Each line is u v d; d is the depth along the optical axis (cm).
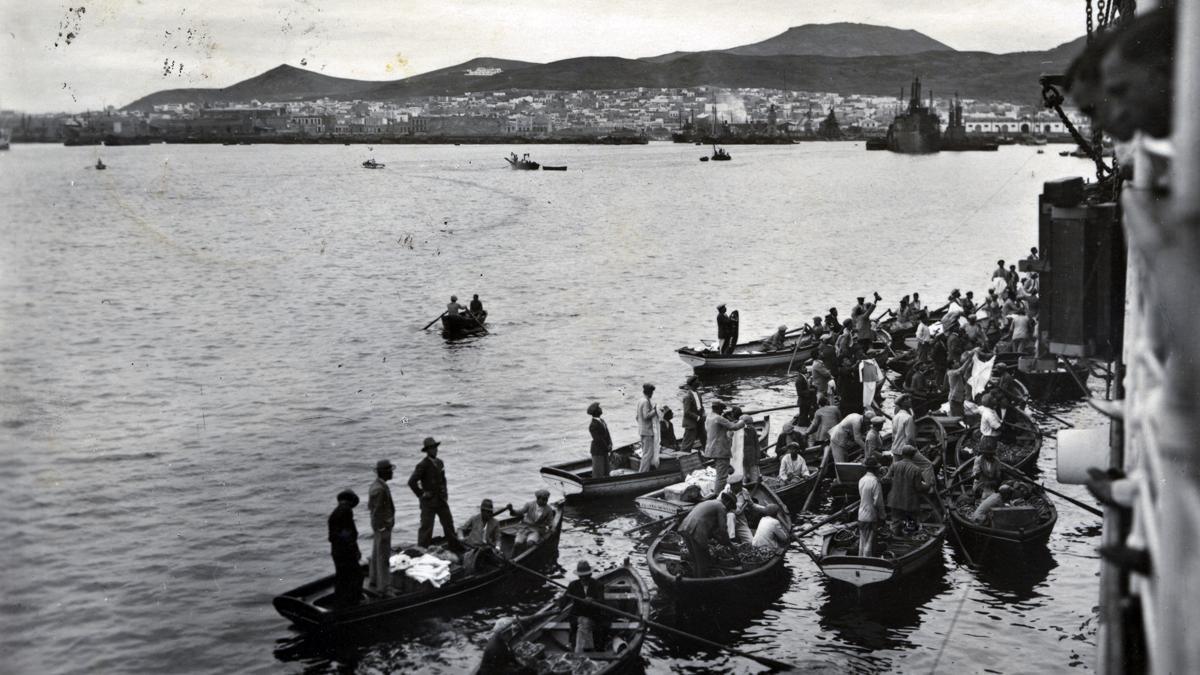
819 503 2759
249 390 4075
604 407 3831
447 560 2181
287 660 1911
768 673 1873
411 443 3359
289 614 1961
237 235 10594
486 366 4519
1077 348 951
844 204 14212
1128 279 648
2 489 2703
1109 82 354
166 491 2855
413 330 5409
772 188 17700
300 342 5094
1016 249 9031
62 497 2750
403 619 2008
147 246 9519
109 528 2559
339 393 4028
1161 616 285
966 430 3109
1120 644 466
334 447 3312
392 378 4288
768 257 8556
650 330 5397
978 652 1930
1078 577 2256
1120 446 877
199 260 8462
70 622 2042
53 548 2409
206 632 2017
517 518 2488
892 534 2314
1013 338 4084
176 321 5650
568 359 4666
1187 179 252
